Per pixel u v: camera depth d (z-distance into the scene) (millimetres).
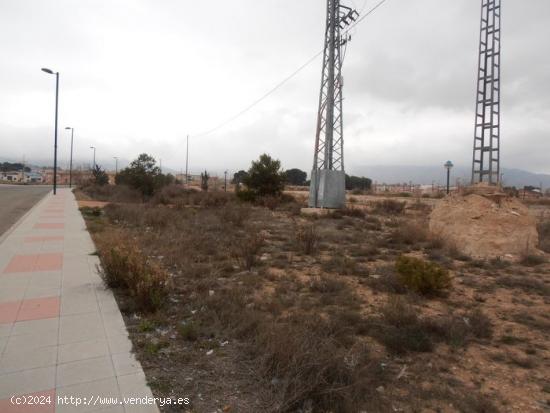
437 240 10984
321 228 14703
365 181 71062
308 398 3189
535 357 4250
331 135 21422
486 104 17031
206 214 16984
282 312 5398
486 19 17078
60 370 3584
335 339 4293
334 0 21266
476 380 3725
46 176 136000
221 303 5398
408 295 6309
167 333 4559
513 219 10562
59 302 5492
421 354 4281
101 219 15984
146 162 30688
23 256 8633
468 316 5379
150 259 7980
